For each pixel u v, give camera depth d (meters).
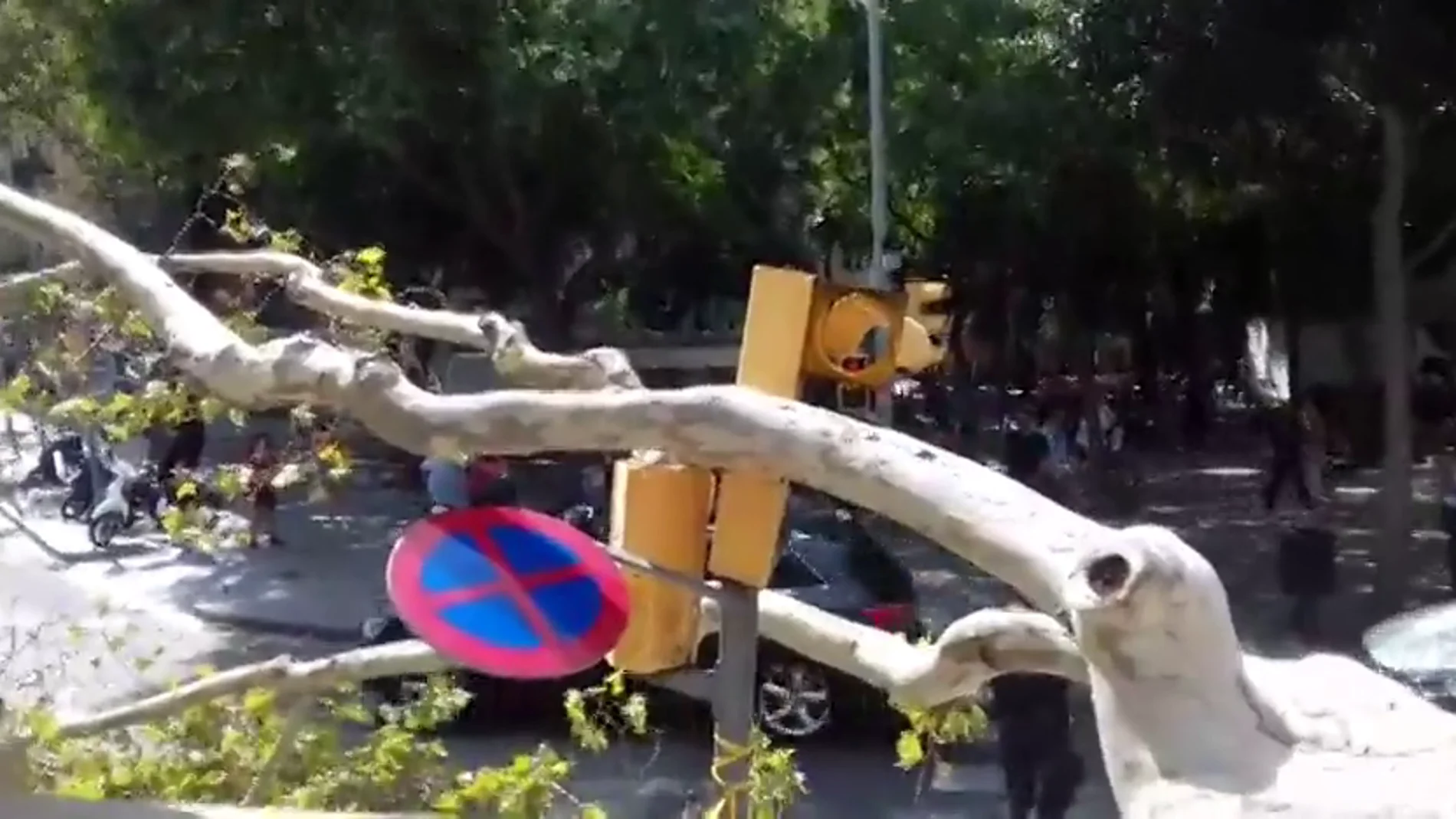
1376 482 24.78
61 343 7.44
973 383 30.14
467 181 20.12
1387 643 8.97
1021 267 27.95
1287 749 2.33
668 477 3.86
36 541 18.31
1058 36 20.02
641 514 3.88
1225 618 2.35
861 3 23.80
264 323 12.80
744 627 3.83
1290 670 2.54
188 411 7.20
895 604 11.84
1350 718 2.37
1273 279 26.39
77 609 15.16
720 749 3.91
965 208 27.11
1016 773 9.46
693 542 3.89
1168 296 29.50
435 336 4.44
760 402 2.82
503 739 11.20
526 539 3.81
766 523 3.79
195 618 15.91
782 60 22.33
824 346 3.58
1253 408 32.44
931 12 23.83
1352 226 20.53
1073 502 22.41
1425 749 2.31
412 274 21.77
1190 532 20.33
